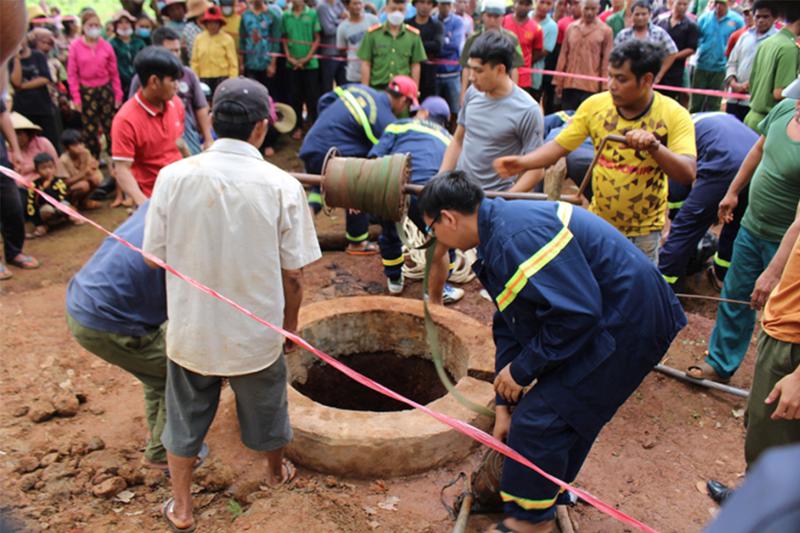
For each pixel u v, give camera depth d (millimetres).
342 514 3207
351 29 9500
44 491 3334
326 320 4531
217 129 2711
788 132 3650
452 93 9875
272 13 9742
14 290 5641
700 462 3729
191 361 2779
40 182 6848
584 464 3684
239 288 2736
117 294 3033
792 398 2520
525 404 2773
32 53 7441
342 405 4820
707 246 6016
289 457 3588
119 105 8352
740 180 4199
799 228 3066
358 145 5762
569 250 2553
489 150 4699
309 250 2900
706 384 4316
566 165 6074
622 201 3967
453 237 2732
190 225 2660
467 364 4117
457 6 10594
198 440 2965
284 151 9625
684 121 3730
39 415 3893
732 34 9266
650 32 8648
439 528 3189
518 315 2672
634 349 2680
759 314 5410
